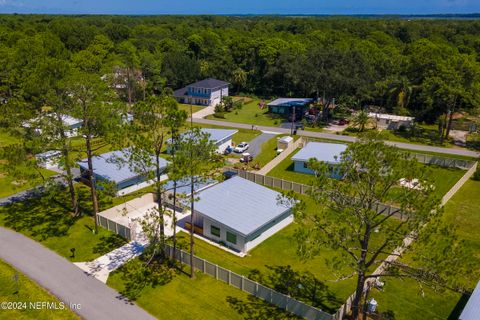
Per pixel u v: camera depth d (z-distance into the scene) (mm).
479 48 117188
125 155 35625
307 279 33375
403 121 77688
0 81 80375
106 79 76750
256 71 117562
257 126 82562
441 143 69125
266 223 38531
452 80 66875
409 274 25375
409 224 22984
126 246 38375
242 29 184875
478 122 74250
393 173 23031
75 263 35562
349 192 24594
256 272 34406
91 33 142000
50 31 134875
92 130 39812
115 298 30969
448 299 30594
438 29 161625
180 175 29688
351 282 32844
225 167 59562
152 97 32594
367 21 198625
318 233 24953
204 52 137125
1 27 133375
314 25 187125
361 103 95312
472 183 52875
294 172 57906
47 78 39938
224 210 39719
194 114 94062
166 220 42562
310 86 83188
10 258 35969
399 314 28984
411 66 85375
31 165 39844
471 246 38000
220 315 29000
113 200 47969
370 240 38125
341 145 60906
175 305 30172
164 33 158375
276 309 29422
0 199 47688
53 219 43312
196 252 37469
